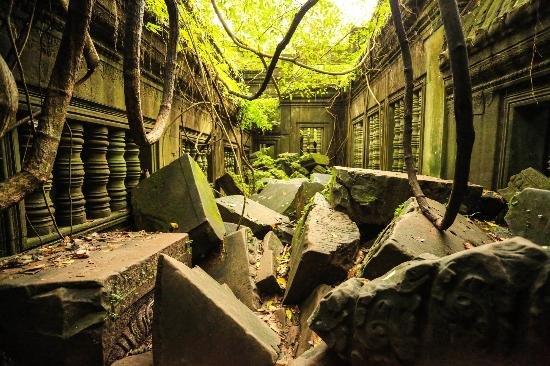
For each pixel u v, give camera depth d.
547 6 2.78
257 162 13.03
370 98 10.07
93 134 3.56
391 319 1.39
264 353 1.87
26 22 2.33
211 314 1.90
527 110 3.63
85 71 3.19
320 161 13.00
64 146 3.14
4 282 1.87
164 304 1.93
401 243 2.24
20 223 2.54
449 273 1.26
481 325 1.20
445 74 4.61
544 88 3.12
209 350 1.90
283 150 15.80
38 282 1.86
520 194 2.61
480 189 3.46
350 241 3.17
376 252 2.47
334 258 2.98
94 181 3.64
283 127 15.73
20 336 1.86
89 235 3.26
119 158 4.11
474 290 1.21
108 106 3.67
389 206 3.57
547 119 3.59
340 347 1.56
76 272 2.04
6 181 1.45
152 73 4.69
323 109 15.41
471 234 2.78
